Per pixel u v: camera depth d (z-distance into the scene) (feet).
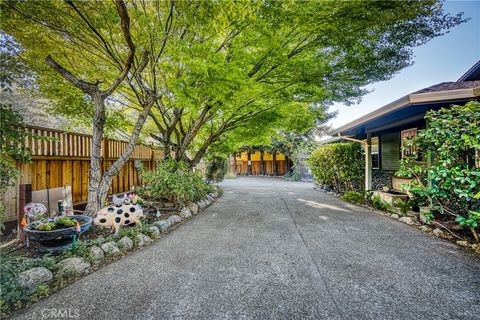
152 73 15.20
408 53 14.33
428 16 11.79
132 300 6.46
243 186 38.14
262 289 7.05
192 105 14.16
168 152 21.52
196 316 5.81
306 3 11.87
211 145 29.25
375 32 13.07
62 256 8.36
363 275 7.93
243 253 9.86
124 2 11.23
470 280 7.60
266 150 57.67
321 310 6.05
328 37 13.76
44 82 14.60
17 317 5.71
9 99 15.39
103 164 17.97
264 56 15.29
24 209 10.04
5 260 7.06
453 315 5.87
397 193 20.39
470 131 10.85
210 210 18.93
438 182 13.00
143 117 15.12
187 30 12.70
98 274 7.93
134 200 14.58
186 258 9.34
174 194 17.48
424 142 13.12
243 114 21.61
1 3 9.96
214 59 11.92
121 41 14.12
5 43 10.71
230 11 10.23
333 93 18.34
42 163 12.96
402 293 6.84
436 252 9.96
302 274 8.00
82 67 15.38
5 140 8.68
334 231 13.05
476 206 11.35
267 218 16.17
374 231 13.04
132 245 10.41
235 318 5.74
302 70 15.62
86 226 10.24
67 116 17.15
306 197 26.03
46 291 6.68
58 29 11.71
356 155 25.72
